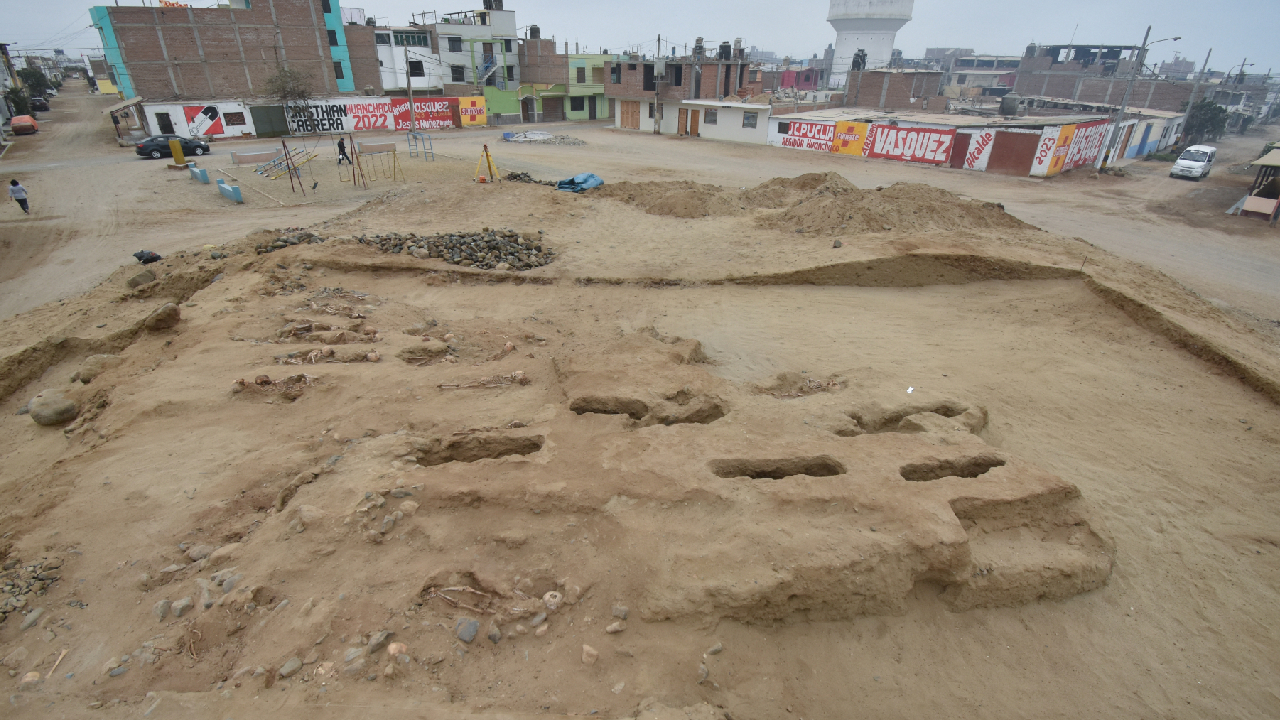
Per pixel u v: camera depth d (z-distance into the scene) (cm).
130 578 476
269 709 373
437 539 504
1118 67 5997
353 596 450
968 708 449
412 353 883
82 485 579
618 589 461
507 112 4744
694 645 440
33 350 967
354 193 2305
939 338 1096
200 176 2384
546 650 426
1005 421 841
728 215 1827
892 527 507
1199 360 1020
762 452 605
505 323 1081
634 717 383
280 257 1303
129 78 3481
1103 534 576
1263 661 508
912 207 1705
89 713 375
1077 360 1016
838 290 1318
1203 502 698
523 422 663
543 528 512
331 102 3916
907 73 4550
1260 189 2292
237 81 3766
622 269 1379
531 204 1903
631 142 3838
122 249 1641
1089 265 1324
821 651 469
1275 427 848
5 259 1591
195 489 572
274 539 498
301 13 3869
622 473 563
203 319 988
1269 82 9162
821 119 3538
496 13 4672
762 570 467
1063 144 2900
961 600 510
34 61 8912
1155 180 2920
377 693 387
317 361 837
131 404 713
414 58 4600
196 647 421
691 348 938
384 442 621
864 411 735
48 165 2728
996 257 1330
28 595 459
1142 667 495
